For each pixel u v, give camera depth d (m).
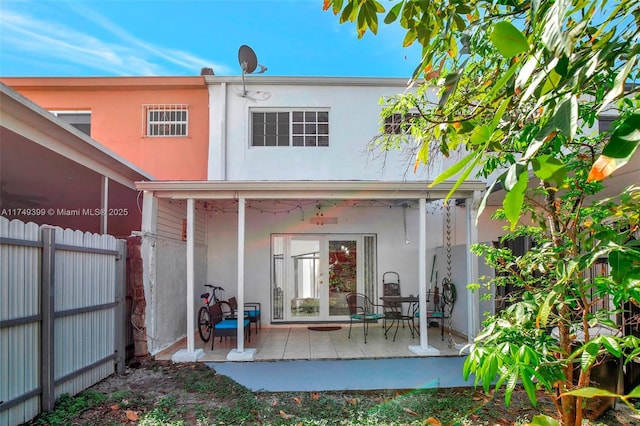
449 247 7.44
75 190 7.90
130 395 4.07
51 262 3.64
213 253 8.20
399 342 6.45
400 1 1.77
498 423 3.42
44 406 3.50
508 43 0.90
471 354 1.68
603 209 1.87
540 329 1.95
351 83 8.02
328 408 3.83
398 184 5.76
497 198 6.58
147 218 5.82
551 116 0.86
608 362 3.58
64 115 8.08
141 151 7.81
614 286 1.73
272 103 7.96
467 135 1.63
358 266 8.38
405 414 3.64
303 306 8.28
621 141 0.72
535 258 2.31
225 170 7.76
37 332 3.49
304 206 8.33
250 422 3.51
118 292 4.93
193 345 5.54
